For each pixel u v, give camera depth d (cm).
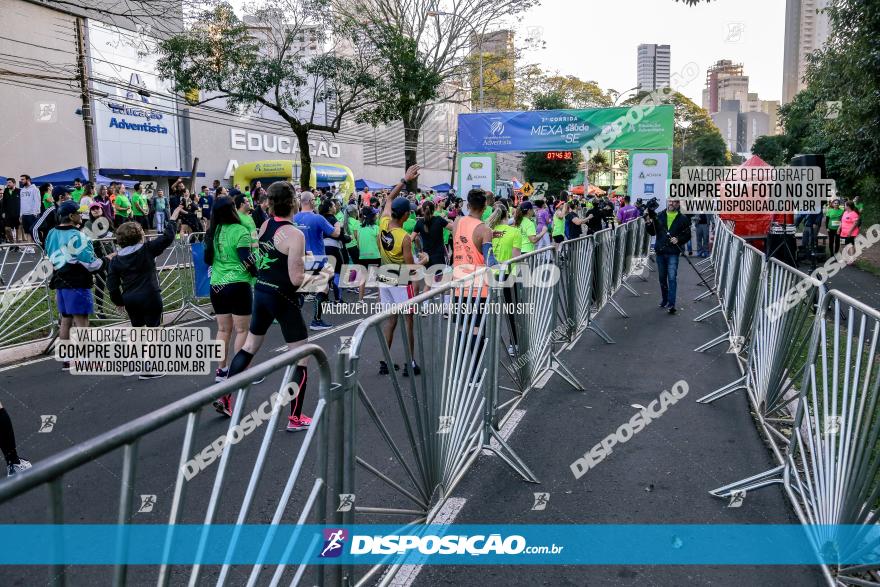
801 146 3388
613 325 979
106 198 1744
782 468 423
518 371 580
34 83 2298
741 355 755
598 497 415
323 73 1931
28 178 1664
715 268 1312
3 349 800
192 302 1114
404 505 354
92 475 206
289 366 230
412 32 2894
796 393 542
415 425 354
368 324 297
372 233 1091
